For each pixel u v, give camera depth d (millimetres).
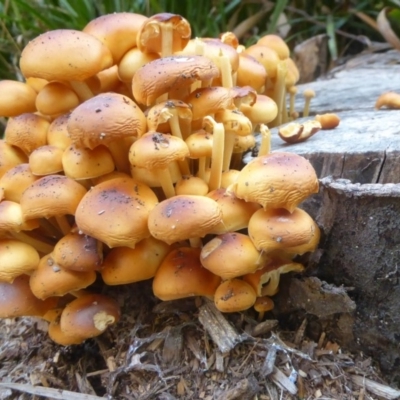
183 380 340
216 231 309
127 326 373
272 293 340
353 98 494
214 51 351
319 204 338
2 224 310
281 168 289
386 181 337
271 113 364
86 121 291
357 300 342
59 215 319
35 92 359
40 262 330
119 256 321
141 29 328
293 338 356
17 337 415
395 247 319
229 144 338
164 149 293
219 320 343
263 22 793
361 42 753
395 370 346
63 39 313
